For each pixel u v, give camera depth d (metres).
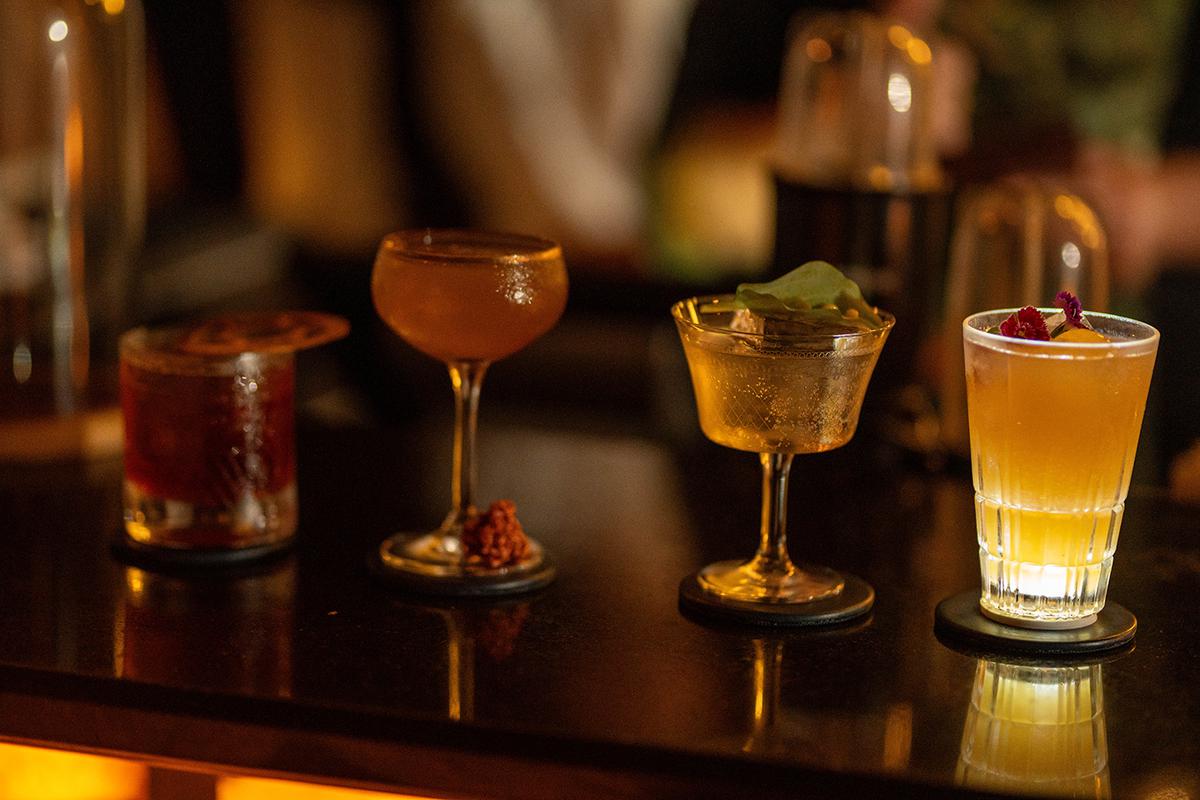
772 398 1.07
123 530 1.22
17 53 1.39
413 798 1.04
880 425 1.42
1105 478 1.07
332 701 1.01
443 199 2.57
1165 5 2.43
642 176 2.71
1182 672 1.07
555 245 1.15
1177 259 2.39
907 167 1.53
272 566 1.18
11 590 1.14
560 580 1.17
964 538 1.25
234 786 1.06
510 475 1.35
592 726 1.00
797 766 0.97
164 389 1.17
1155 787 0.96
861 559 1.21
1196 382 2.12
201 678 1.03
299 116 2.73
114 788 1.07
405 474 1.34
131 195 1.46
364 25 2.62
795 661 1.07
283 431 1.20
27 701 1.03
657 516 1.27
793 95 1.57
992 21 2.45
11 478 1.33
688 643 1.09
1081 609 1.10
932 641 1.10
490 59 2.44
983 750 0.99
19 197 1.39
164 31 2.81
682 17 2.86
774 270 1.46
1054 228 1.35
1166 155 2.47
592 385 2.31
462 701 1.02
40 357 1.38
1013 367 1.06
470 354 1.15
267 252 2.46
